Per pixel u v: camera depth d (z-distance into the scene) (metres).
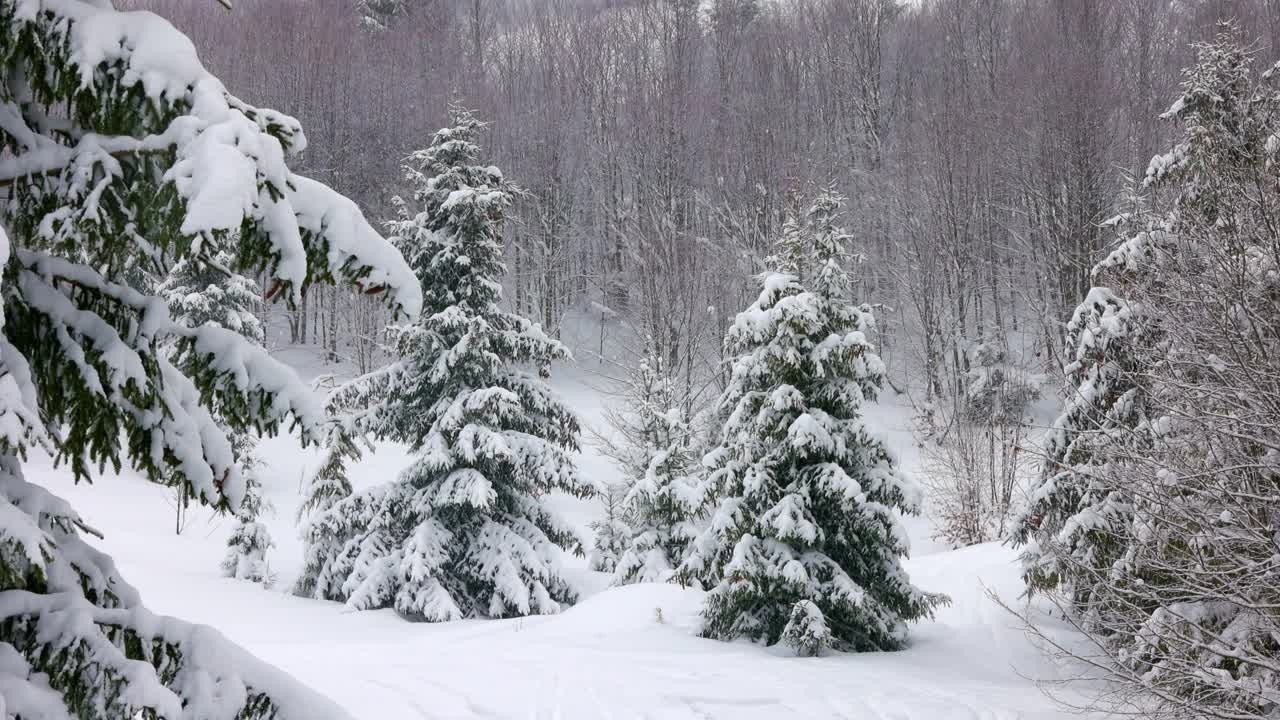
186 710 3.00
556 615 17.88
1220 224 9.20
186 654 3.12
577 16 59.06
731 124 52.06
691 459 25.62
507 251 51.56
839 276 16.25
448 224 21.80
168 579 21.42
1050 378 34.59
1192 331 8.78
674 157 49.03
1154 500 8.11
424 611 19.03
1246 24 32.06
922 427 36.12
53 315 3.13
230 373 3.45
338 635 17.22
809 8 57.81
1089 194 38.16
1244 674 8.15
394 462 34.03
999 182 45.97
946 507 29.81
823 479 15.12
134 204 3.24
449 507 20.73
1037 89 43.00
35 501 3.08
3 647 2.85
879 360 15.80
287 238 3.05
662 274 42.81
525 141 52.12
